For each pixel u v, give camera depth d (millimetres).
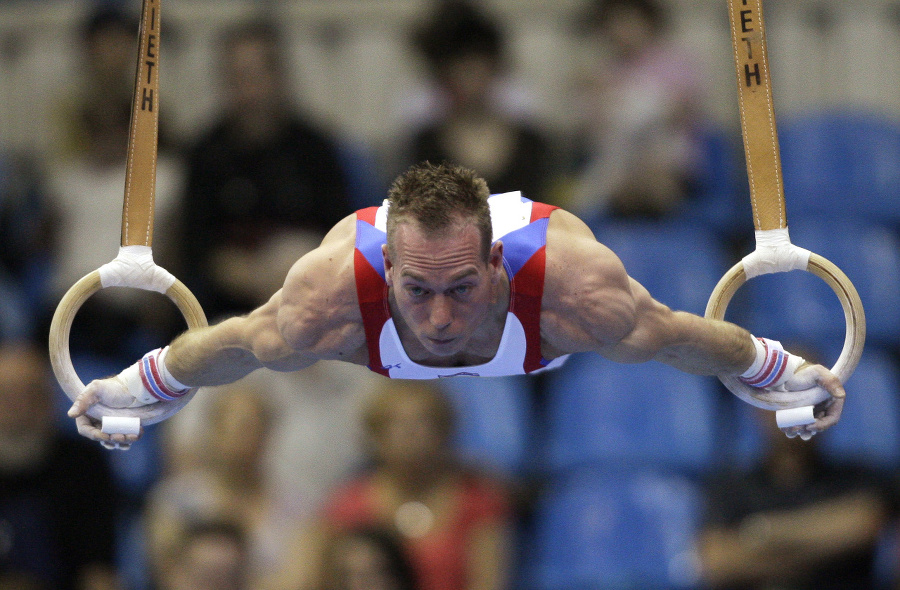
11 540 29438
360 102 39188
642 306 15906
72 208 35719
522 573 31578
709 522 29875
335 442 30906
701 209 36125
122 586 30938
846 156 37812
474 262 14594
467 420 32875
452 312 14711
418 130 34500
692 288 34281
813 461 29766
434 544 28156
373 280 15438
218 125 33969
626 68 35688
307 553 27906
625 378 33812
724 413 34094
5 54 40125
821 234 36625
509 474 32406
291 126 33688
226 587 27531
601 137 35844
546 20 38844
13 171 38844
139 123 17469
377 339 15750
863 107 38750
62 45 39781
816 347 33312
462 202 14555
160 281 17719
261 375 30984
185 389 17719
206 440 29656
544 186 34469
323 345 15898
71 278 34844
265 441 29766
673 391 33594
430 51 34656
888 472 30609
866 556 29125
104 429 17375
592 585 30781
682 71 35719
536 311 15500
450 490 29000
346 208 34094
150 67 17469
